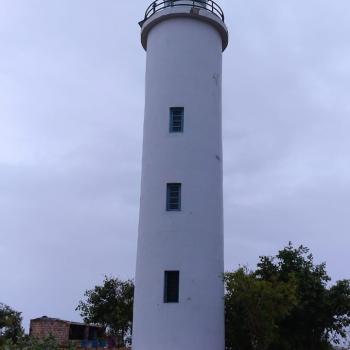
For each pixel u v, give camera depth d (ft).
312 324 104.37
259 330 84.79
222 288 88.43
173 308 83.15
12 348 59.72
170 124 92.43
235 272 86.43
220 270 89.04
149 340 83.15
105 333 147.43
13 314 153.07
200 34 96.99
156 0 100.73
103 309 144.25
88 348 125.39
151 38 99.45
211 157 92.38
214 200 90.94
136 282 88.48
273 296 84.48
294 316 102.32
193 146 90.94
